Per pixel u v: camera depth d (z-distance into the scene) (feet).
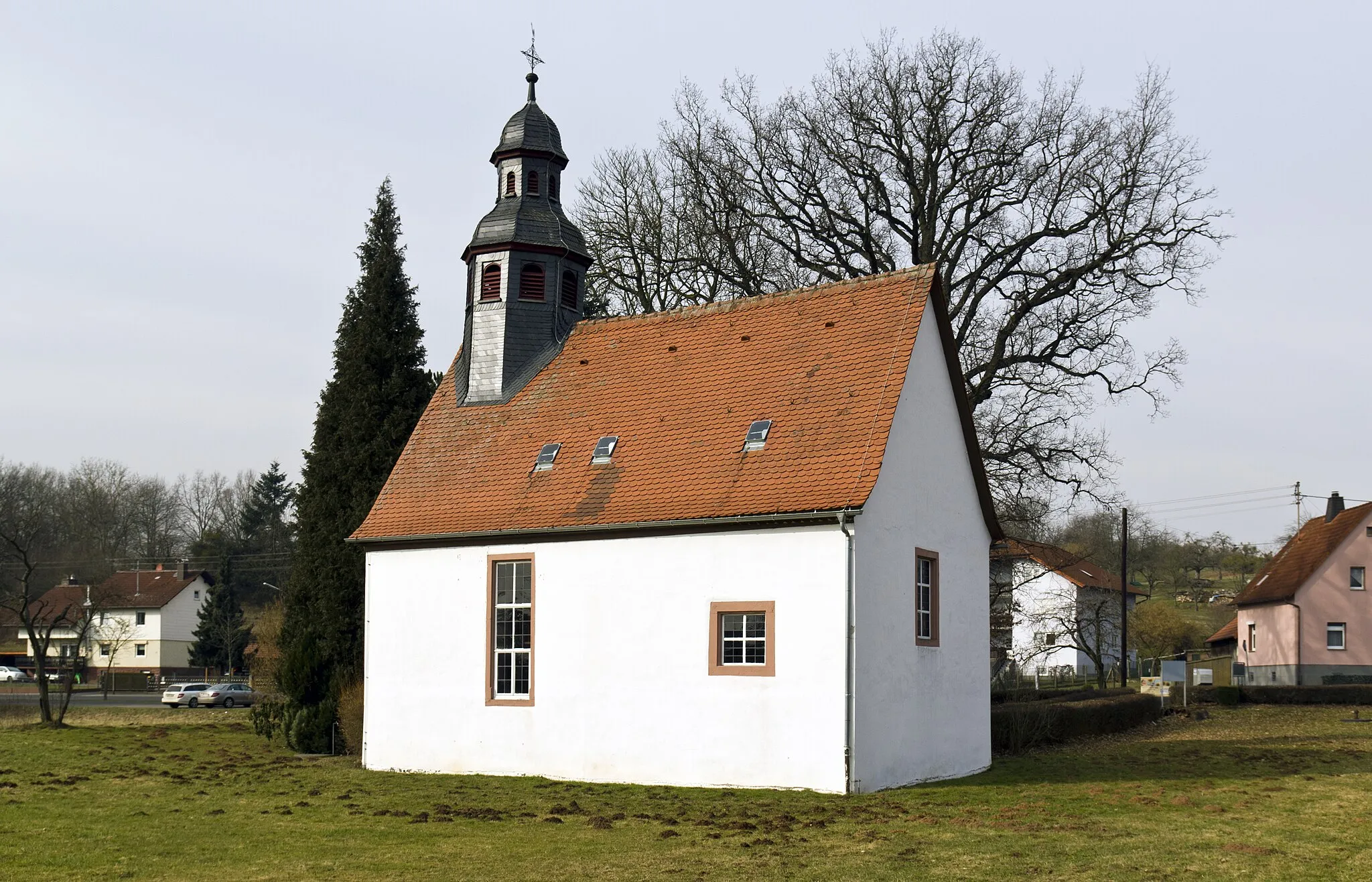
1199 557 360.69
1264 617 206.59
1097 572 256.93
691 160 130.82
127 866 48.78
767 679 72.95
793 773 71.61
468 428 94.79
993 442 122.93
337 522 111.65
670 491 78.79
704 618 75.66
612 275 140.67
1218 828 55.67
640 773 76.95
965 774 82.74
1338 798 66.23
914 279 82.89
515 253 98.17
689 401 85.25
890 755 73.77
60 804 67.62
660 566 77.77
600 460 84.64
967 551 87.45
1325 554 192.95
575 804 66.49
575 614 80.84
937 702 80.33
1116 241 118.52
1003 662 160.25
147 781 79.66
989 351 122.93
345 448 113.19
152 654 299.79
